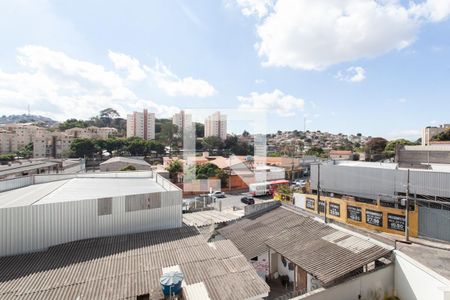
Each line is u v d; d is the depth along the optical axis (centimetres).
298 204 2297
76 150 5141
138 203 1080
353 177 1944
